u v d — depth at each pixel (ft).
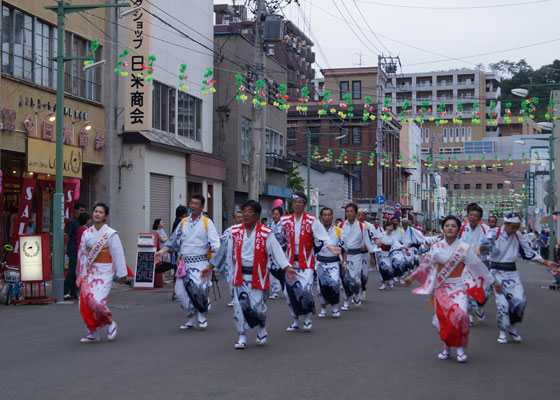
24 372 23.77
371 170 192.95
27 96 58.44
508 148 311.88
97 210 30.78
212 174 92.99
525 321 39.58
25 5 58.49
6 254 54.65
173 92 83.87
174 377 22.95
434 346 29.43
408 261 65.36
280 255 28.78
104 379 22.65
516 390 21.48
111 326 30.73
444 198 251.19
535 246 136.87
